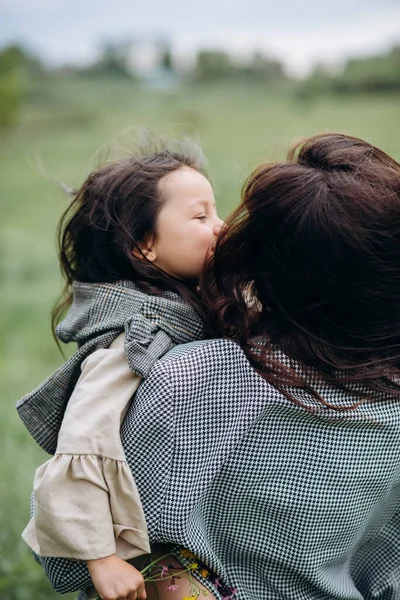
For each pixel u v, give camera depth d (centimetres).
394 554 194
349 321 176
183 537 166
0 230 1406
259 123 2505
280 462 170
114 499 167
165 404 168
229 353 172
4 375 609
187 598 169
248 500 171
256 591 176
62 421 183
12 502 360
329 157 181
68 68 6056
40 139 2911
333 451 172
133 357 174
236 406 169
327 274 171
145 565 178
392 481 183
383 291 172
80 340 200
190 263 209
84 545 164
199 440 168
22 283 981
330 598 182
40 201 1744
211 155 1833
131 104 4022
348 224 168
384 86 3027
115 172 212
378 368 175
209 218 214
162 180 211
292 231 171
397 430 178
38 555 178
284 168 178
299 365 175
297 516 171
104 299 195
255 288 183
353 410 173
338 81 3136
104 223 208
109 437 168
